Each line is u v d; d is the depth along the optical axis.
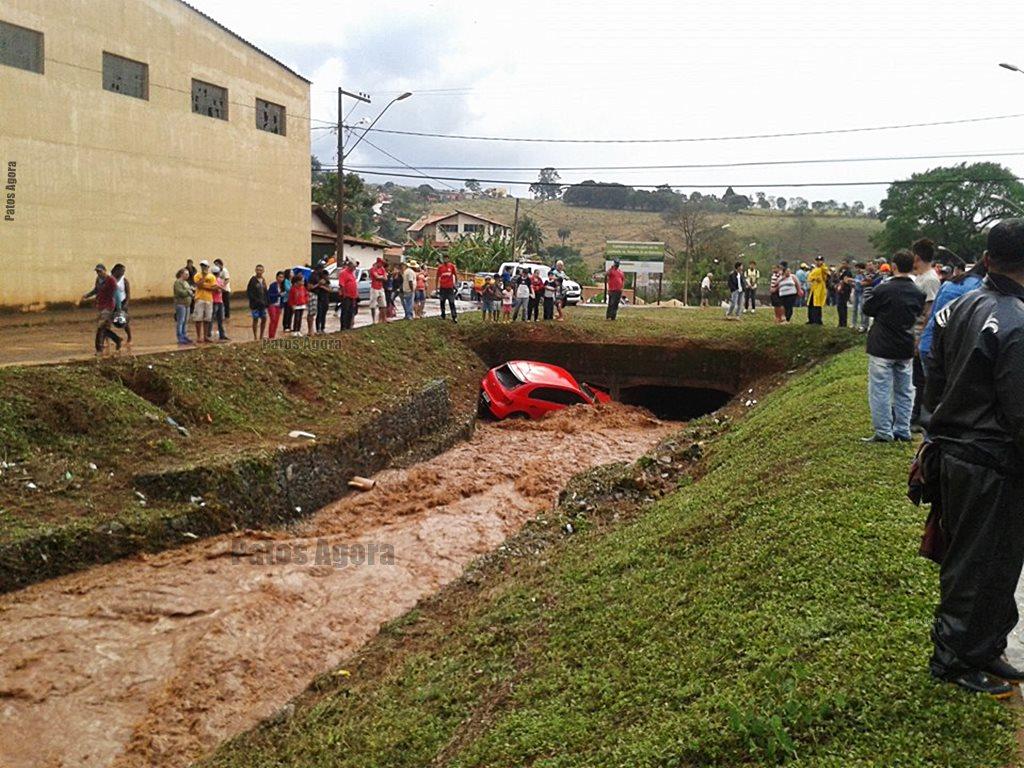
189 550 11.12
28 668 8.24
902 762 3.73
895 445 8.86
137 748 7.33
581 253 99.06
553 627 6.74
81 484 11.57
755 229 97.19
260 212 30.02
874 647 4.66
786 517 7.15
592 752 4.59
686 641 5.56
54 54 21.19
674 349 24.67
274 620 9.52
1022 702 4.00
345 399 17.62
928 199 52.41
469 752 5.05
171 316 24.84
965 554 3.91
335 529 12.98
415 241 86.44
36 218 20.98
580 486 12.05
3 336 18.86
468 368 24.30
